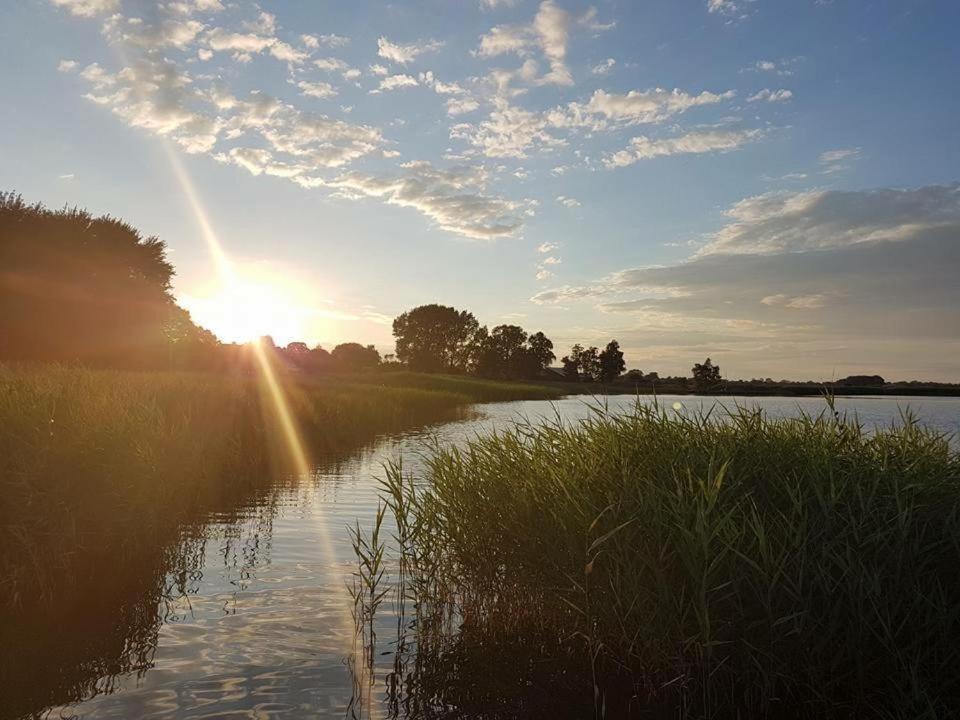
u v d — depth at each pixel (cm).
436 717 458
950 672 458
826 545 498
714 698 486
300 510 1162
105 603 683
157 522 892
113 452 859
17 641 582
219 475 1427
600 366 13700
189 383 2070
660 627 505
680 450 645
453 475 748
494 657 570
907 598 481
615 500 590
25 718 446
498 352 14962
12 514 726
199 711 461
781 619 465
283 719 452
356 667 543
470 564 676
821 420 693
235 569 807
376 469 1622
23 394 972
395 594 727
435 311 14362
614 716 466
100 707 464
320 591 729
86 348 3569
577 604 586
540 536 614
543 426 768
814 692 471
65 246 3666
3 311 3278
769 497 570
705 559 481
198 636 600
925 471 593
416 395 4297
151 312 4016
